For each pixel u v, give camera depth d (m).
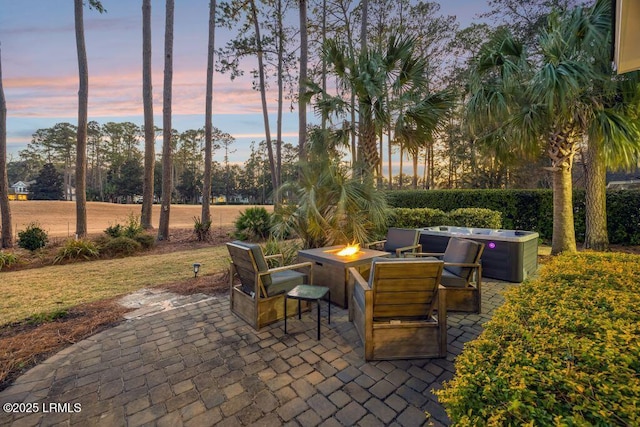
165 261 6.24
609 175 15.28
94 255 6.51
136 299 3.76
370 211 4.97
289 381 2.04
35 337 2.70
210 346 2.53
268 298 2.91
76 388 1.98
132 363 2.27
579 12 4.59
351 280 2.99
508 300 1.88
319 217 4.52
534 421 0.83
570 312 1.46
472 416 0.93
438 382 2.01
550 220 7.45
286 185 5.18
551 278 2.18
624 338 1.14
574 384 0.91
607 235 6.13
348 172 5.09
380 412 1.73
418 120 5.79
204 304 3.55
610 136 4.57
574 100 4.73
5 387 1.99
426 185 19.67
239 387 1.98
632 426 0.79
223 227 12.84
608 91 4.55
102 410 1.77
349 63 5.95
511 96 5.16
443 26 14.11
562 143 5.45
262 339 2.64
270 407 1.79
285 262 4.33
